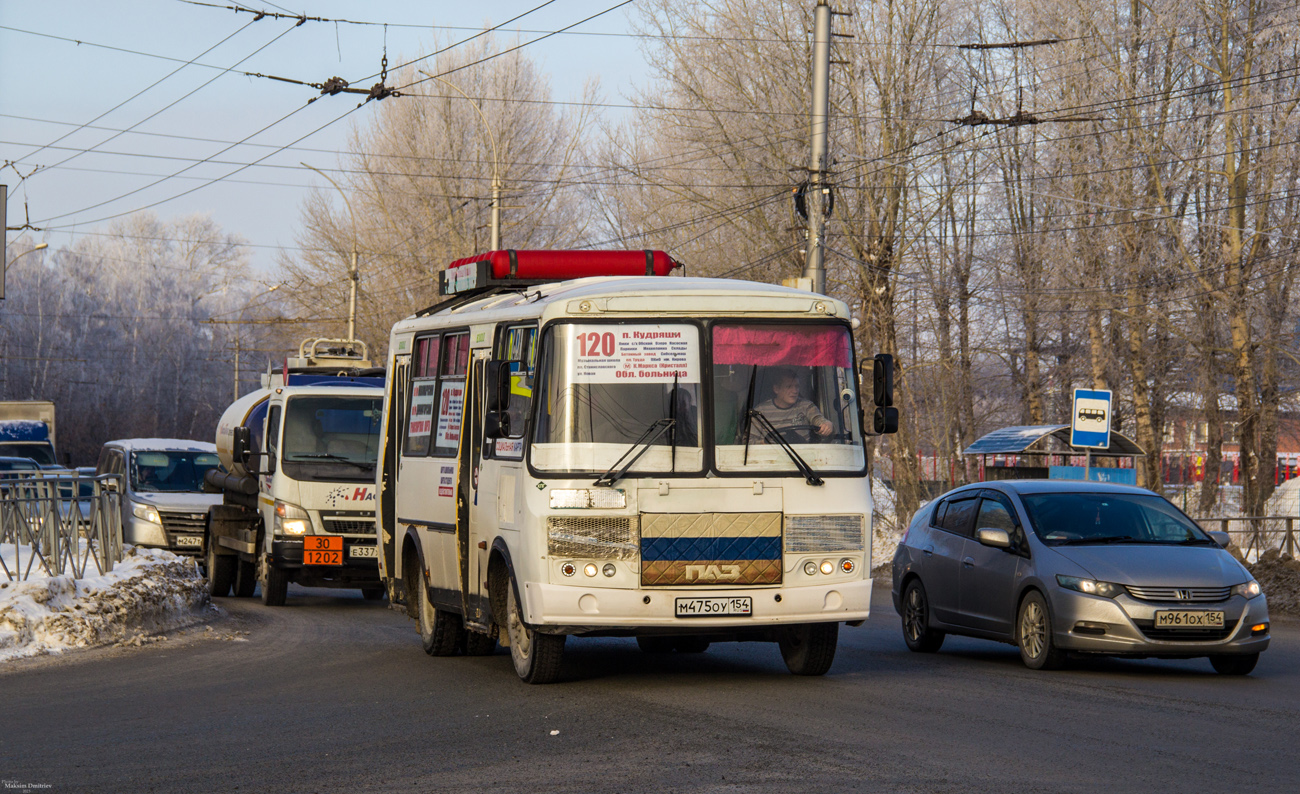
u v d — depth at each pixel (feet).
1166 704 32.81
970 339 157.17
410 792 22.91
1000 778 23.50
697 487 33.86
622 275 44.24
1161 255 126.93
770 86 127.54
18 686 37.63
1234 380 130.62
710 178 131.64
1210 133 125.80
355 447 68.59
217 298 347.15
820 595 34.32
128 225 345.72
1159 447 147.43
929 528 48.88
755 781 23.27
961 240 154.61
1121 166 126.31
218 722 30.86
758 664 41.16
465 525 40.29
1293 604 64.75
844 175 123.75
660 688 35.09
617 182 153.28
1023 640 41.47
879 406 35.91
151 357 335.67
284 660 43.62
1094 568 39.50
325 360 83.71
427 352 45.96
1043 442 104.58
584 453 33.65
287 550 66.95
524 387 35.78
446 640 43.88
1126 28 129.49
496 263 43.52
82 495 52.47
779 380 34.96
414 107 189.98
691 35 130.72
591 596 33.27
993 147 140.26
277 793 23.06
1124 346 142.82
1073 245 131.13
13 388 321.93
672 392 34.27
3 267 64.69
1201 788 22.84
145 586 53.57
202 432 345.92
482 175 188.24
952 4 124.88
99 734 29.50
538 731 28.66
